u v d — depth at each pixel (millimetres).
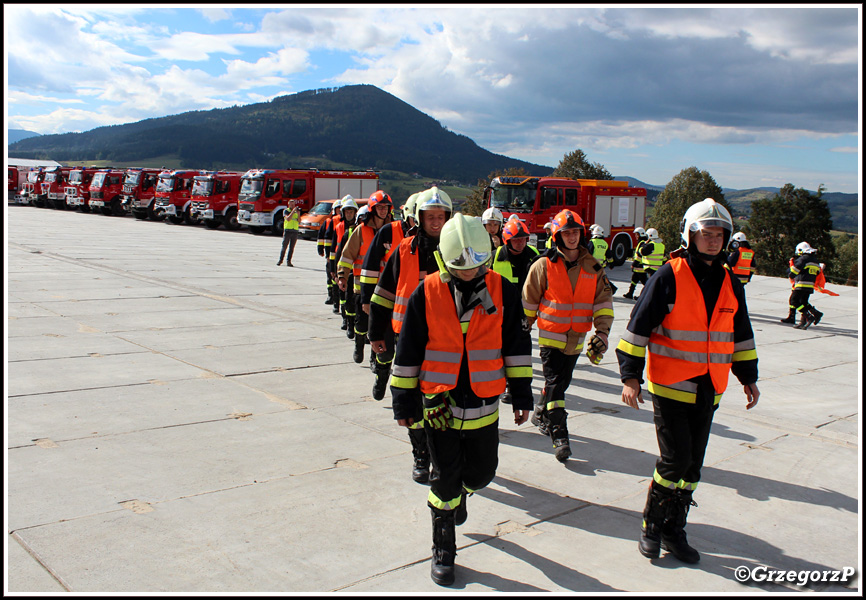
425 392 3262
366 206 6984
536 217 23516
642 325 3467
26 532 3350
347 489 4137
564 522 3898
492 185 24312
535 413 5621
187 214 35500
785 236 62188
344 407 5859
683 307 3424
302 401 5969
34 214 37281
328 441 4984
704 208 3355
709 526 3955
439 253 3264
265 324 9531
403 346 3291
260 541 3416
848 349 10648
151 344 7820
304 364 7328
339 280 7043
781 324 13297
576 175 72562
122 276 13539
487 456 3330
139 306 10258
